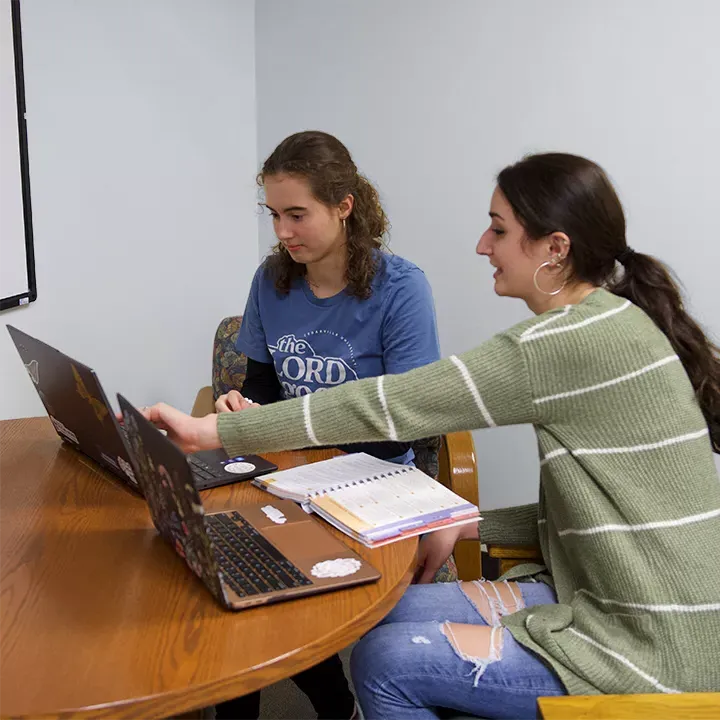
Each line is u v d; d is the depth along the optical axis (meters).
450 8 2.51
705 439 1.18
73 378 1.25
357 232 1.67
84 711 0.80
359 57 2.65
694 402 1.18
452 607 1.35
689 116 2.34
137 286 2.45
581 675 1.13
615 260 1.30
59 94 2.08
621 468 1.16
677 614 1.11
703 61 2.30
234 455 1.29
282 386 1.87
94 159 2.22
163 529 1.12
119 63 2.27
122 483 1.37
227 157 2.75
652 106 2.37
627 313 1.18
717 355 1.35
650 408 1.14
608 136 2.44
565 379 1.15
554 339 1.14
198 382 2.78
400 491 1.32
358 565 1.08
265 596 0.99
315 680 1.64
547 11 2.42
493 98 2.53
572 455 1.18
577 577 1.28
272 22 2.73
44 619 0.95
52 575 1.06
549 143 2.50
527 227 1.25
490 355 1.18
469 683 1.17
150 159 2.43
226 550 1.11
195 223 2.66
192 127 2.58
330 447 1.58
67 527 1.21
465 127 2.57
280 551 1.12
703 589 1.11
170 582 1.04
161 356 2.59
